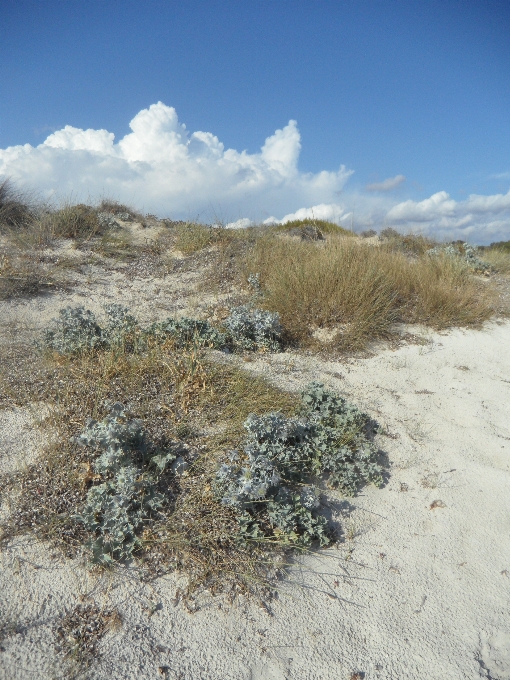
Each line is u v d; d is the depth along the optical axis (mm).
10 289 6547
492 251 12836
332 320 6641
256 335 5984
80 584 2842
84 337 4918
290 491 3666
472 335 7309
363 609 3080
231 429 4035
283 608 2975
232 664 2645
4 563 2844
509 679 2842
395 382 5711
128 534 3094
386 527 3709
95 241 8961
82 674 2447
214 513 3305
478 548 3680
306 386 4848
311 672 2689
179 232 10000
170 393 4344
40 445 3623
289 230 11578
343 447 4090
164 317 6617
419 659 2859
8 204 9172
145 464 3562
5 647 2482
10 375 4402
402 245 11969
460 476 4355
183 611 2830
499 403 5652
